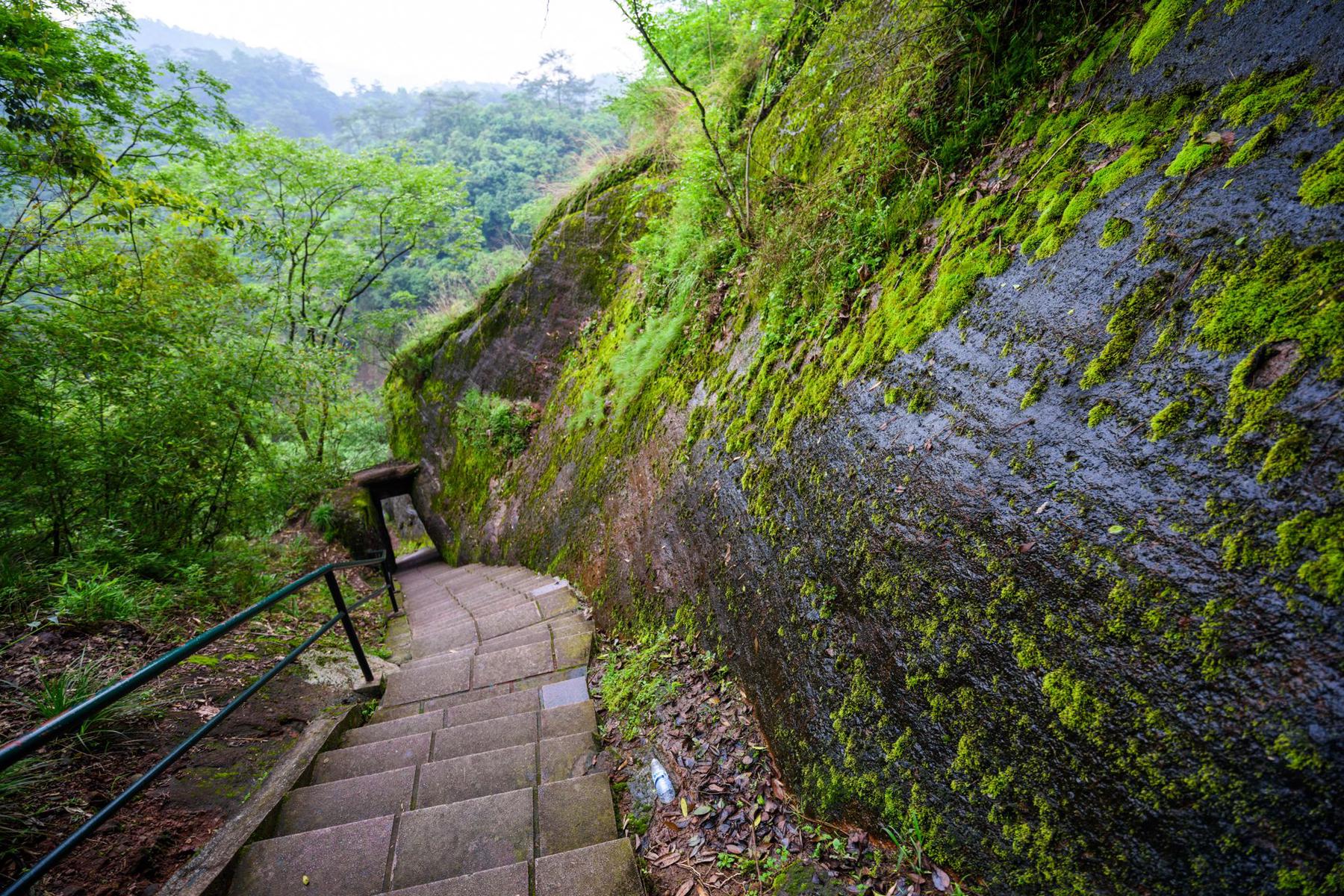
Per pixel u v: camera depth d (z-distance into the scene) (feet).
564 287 27.12
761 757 7.77
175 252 18.81
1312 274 3.93
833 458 7.60
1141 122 5.79
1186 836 3.74
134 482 14.21
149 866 6.83
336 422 31.50
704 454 11.12
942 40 9.31
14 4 12.88
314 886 6.55
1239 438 3.95
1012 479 5.32
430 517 34.63
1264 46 4.99
